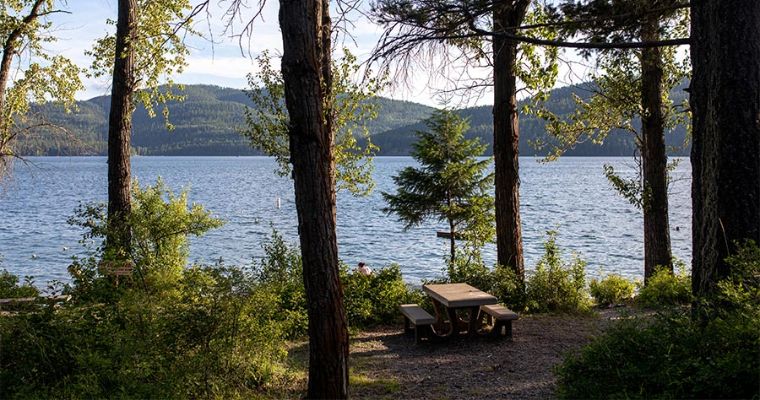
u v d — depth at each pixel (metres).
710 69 6.01
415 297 10.17
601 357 4.80
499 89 10.56
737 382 3.92
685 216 39.28
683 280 10.86
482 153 14.61
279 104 11.44
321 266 4.91
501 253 10.85
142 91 11.91
